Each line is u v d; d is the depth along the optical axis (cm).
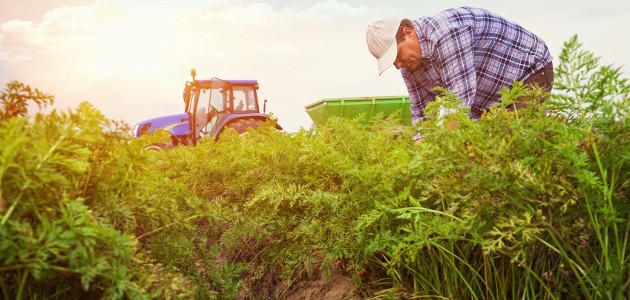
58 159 157
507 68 422
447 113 217
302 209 343
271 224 331
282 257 330
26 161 149
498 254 229
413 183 256
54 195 161
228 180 445
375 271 306
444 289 262
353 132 331
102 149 194
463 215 196
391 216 263
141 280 174
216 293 273
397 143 317
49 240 150
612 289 182
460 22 406
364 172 266
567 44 186
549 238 201
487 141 189
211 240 388
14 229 148
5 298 167
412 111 459
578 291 210
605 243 176
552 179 175
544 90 213
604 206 174
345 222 290
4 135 151
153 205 206
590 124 183
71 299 185
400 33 421
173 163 530
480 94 433
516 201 183
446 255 246
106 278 170
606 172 175
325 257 282
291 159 359
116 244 164
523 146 189
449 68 404
